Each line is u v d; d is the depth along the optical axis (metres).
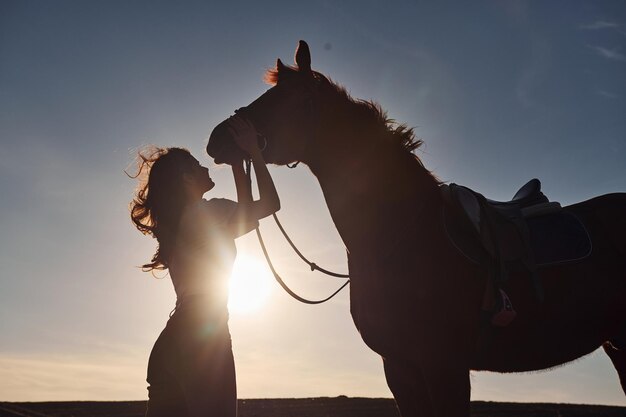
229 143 4.52
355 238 4.41
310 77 4.60
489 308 4.21
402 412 4.34
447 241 4.27
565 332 4.46
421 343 4.12
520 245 4.41
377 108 4.59
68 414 23.33
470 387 4.11
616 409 21.41
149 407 4.05
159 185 4.41
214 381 4.05
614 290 4.50
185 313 4.14
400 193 4.39
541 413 20.56
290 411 22.27
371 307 4.28
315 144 4.51
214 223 4.26
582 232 4.62
